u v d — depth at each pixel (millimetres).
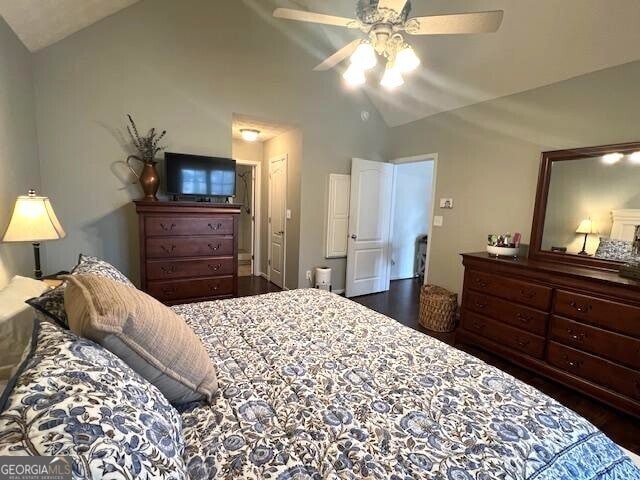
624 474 886
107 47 2980
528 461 826
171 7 3211
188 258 3049
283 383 1122
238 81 3604
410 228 5910
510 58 2857
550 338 2381
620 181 2412
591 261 2535
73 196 2977
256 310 1846
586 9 2236
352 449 833
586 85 2592
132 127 3150
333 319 1749
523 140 3055
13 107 2289
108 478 500
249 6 3572
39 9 2211
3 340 1113
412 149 4344
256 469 763
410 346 1454
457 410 1012
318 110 4156
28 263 2494
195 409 980
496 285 2746
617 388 2033
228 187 3449
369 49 1801
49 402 539
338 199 4477
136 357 873
